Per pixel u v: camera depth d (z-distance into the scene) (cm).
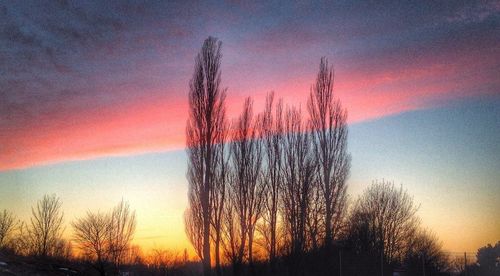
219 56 3219
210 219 3036
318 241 3247
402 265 3453
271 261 3144
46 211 4594
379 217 4547
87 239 4175
